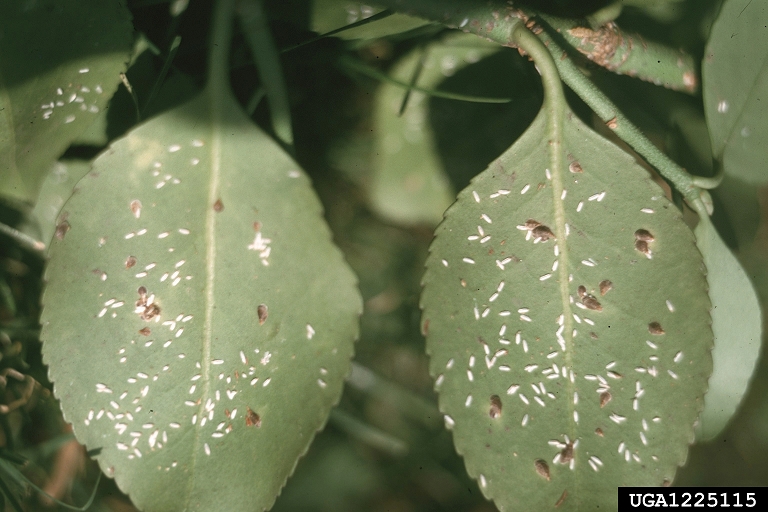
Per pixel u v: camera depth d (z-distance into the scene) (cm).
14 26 27
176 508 28
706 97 28
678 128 30
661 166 28
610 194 27
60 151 28
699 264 27
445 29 30
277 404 28
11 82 28
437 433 33
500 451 28
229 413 28
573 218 28
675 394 28
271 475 28
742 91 28
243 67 29
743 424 34
